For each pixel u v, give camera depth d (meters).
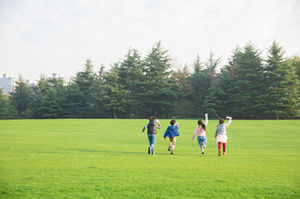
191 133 22.72
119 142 16.50
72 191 5.47
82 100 75.62
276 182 6.22
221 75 67.62
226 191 5.51
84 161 9.02
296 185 5.97
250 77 59.66
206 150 13.26
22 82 84.81
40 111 74.50
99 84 77.62
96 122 35.84
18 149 12.17
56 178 6.48
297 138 19.09
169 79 70.25
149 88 70.12
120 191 5.49
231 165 8.43
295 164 8.64
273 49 57.81
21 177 6.57
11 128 25.97
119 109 67.06
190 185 5.93
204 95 71.50
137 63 73.12
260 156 10.72
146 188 5.69
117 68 72.75
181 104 71.69
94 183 6.06
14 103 82.44
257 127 27.62
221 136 11.12
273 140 17.97
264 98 57.25
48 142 15.30
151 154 11.35
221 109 63.28
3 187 5.72
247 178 6.59
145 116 72.88
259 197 5.17
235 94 59.78
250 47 61.22
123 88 72.12
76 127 28.17
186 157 10.48
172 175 6.89
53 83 87.31
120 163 8.70
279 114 55.78
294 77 57.03
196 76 73.75
